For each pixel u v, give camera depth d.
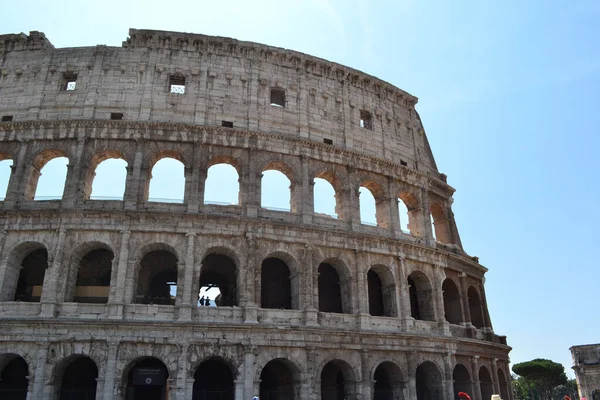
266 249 54.34
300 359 51.31
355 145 66.19
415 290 66.75
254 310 51.06
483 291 75.06
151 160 56.41
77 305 48.75
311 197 59.84
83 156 55.16
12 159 56.03
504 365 73.75
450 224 74.69
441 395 59.12
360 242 59.19
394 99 73.94
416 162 72.44
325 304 60.94
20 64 60.47
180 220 52.47
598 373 117.94
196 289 50.75
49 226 50.94
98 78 59.56
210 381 54.31
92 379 52.12
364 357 54.25
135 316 48.91
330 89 67.62
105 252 56.78
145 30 61.75
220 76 61.94
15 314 48.09
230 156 58.22
